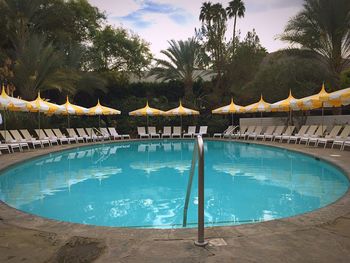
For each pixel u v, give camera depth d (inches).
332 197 266.2
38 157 488.1
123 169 428.8
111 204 258.2
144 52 1200.8
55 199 274.1
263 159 496.7
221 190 298.2
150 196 283.4
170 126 976.9
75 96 1041.5
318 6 732.0
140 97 1112.8
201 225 129.3
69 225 157.1
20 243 135.0
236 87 1021.8
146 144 781.3
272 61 871.1
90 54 1064.8
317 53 778.2
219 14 1106.1
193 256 120.4
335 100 493.0
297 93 746.2
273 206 243.6
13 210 183.8
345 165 344.5
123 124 973.8
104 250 127.0
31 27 895.1
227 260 116.7
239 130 869.2
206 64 1100.5
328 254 120.9
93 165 462.6
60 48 927.7
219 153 580.4
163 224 208.1
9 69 781.3
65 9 928.9
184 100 1035.9
